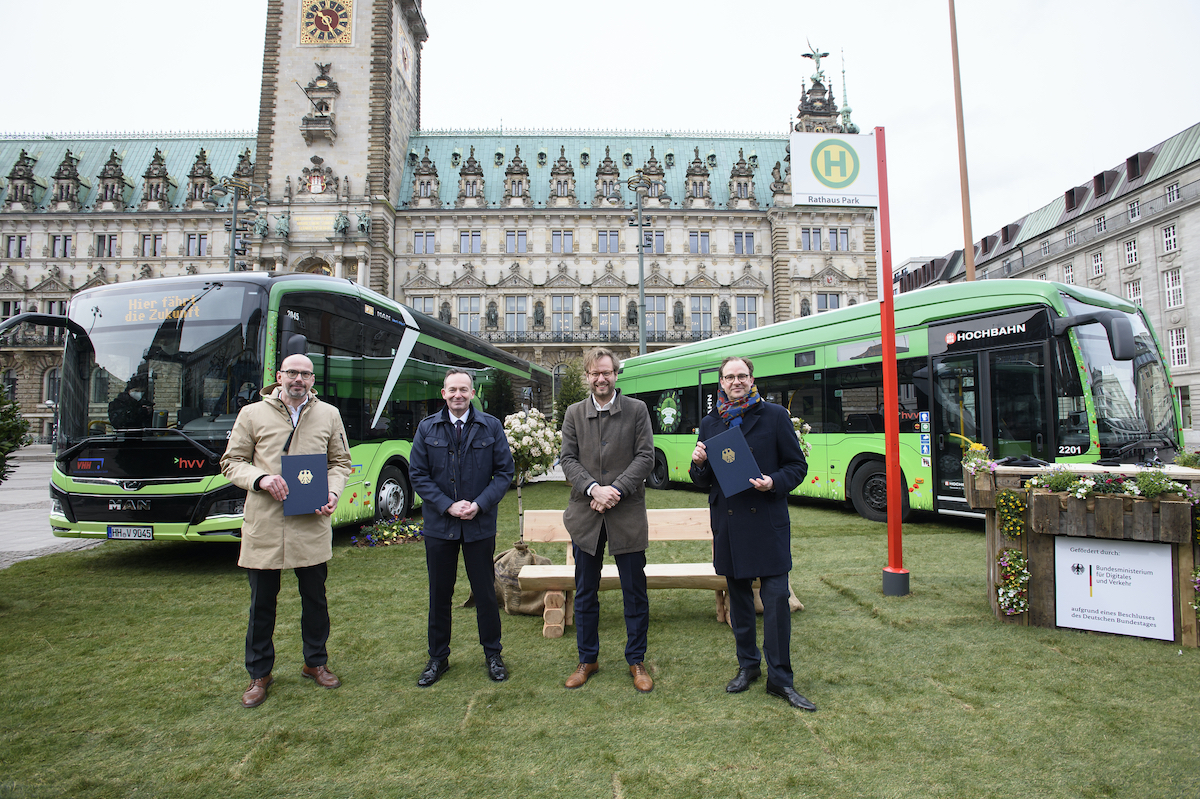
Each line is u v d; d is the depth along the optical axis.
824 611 5.68
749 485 3.71
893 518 6.19
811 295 51.28
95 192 58.12
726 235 53.00
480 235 52.34
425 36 58.56
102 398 7.62
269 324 7.79
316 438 4.18
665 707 3.77
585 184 55.34
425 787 2.96
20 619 5.72
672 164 56.88
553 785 2.97
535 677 4.26
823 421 11.82
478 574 4.25
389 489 10.73
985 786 2.90
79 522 7.50
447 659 4.34
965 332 9.45
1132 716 3.56
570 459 4.21
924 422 9.95
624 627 5.35
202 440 7.36
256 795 2.93
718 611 5.43
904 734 3.40
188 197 56.03
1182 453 8.02
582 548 4.12
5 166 59.66
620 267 52.47
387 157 48.84
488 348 16.48
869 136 6.53
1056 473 5.06
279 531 3.97
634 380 17.59
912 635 4.98
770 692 3.91
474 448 4.27
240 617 5.78
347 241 46.84
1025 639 4.84
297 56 48.66
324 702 3.91
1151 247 44.31
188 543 9.77
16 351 53.72
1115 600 4.88
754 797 2.84
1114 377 8.38
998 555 5.28
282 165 48.03
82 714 3.78
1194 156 41.28
